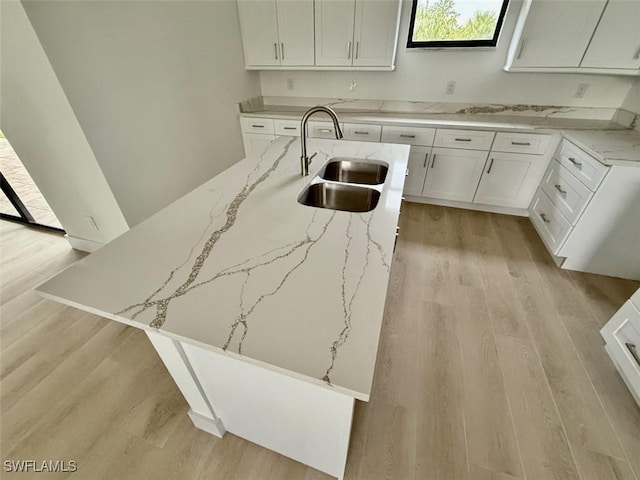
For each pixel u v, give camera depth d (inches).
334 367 21.9
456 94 109.1
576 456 45.5
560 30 82.1
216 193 50.5
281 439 41.4
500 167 100.0
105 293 29.4
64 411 51.4
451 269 83.8
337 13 95.8
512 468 44.2
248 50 112.0
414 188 114.7
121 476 43.8
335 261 33.4
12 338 64.7
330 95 123.1
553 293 75.5
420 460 45.1
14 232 101.5
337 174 68.6
